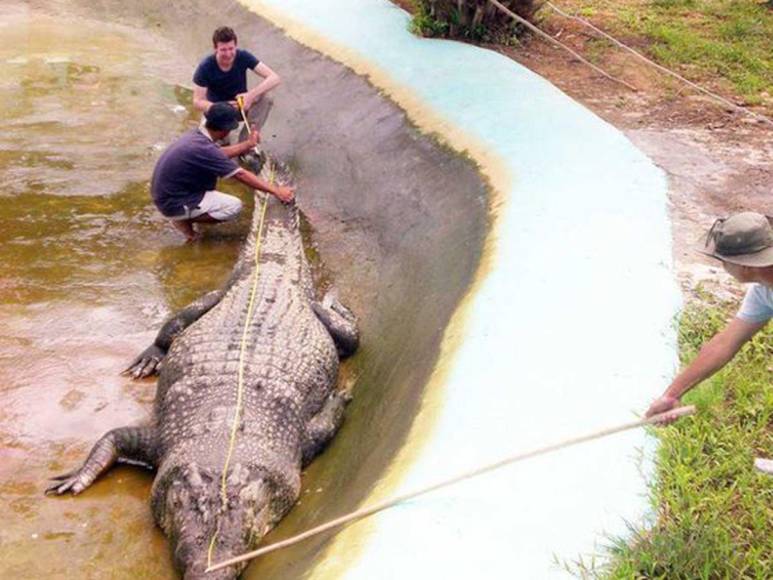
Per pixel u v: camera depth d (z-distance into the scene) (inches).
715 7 406.6
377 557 117.3
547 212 209.6
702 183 232.5
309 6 390.9
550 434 138.6
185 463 169.2
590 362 155.9
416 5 349.7
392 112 294.5
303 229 285.3
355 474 162.9
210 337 207.3
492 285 184.9
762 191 228.7
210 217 278.2
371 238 265.9
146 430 190.1
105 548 165.5
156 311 242.1
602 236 196.9
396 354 203.2
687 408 119.5
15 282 248.8
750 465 135.4
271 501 169.8
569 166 230.8
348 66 331.6
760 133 269.9
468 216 228.7
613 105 289.3
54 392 208.4
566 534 119.7
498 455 135.0
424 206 251.8
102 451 183.9
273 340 206.7
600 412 143.3
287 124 335.9
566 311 170.9
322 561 123.6
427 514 124.3
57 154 323.3
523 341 163.6
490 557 116.0
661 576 114.3
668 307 171.8
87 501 177.5
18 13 477.1
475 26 337.7
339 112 316.8
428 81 297.6
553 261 188.7
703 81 313.7
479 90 282.5
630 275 182.1
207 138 269.1
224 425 179.0
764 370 158.9
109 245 271.4
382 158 282.7
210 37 428.8
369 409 191.6
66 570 159.5
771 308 112.5
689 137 264.7
